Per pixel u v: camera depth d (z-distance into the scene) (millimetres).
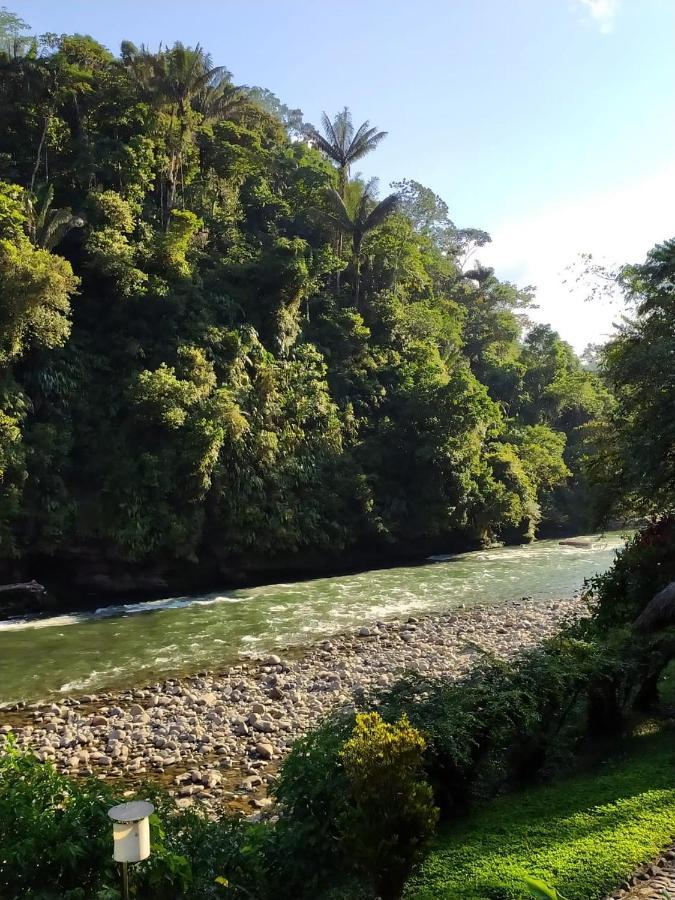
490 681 6500
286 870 4625
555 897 2398
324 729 5723
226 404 27312
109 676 14211
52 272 22828
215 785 8891
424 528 34094
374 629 17703
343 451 33156
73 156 31547
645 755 6832
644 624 9148
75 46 33688
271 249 34094
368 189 40000
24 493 23656
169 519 25266
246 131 40000
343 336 36688
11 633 18344
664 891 4152
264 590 24984
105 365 27656
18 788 4449
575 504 47188
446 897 4141
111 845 4090
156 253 29922
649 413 13094
